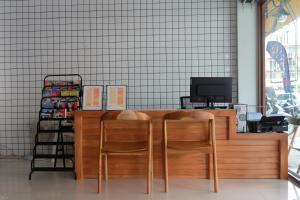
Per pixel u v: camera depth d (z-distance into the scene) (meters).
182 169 3.86
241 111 4.04
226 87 3.94
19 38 5.50
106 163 3.83
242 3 5.31
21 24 5.50
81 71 5.50
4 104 5.51
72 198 3.23
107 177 3.84
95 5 5.48
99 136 3.68
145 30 5.46
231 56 5.43
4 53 5.49
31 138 5.53
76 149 3.90
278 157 3.80
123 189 3.50
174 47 5.45
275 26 4.82
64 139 4.69
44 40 5.51
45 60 5.52
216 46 5.44
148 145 3.43
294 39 4.14
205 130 3.79
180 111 3.35
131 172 3.90
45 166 4.64
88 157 3.92
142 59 5.48
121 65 5.50
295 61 4.12
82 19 5.49
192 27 5.45
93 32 5.50
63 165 4.31
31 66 5.51
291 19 4.24
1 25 5.48
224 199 3.16
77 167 3.91
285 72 4.44
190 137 3.80
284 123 3.89
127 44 5.48
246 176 3.82
